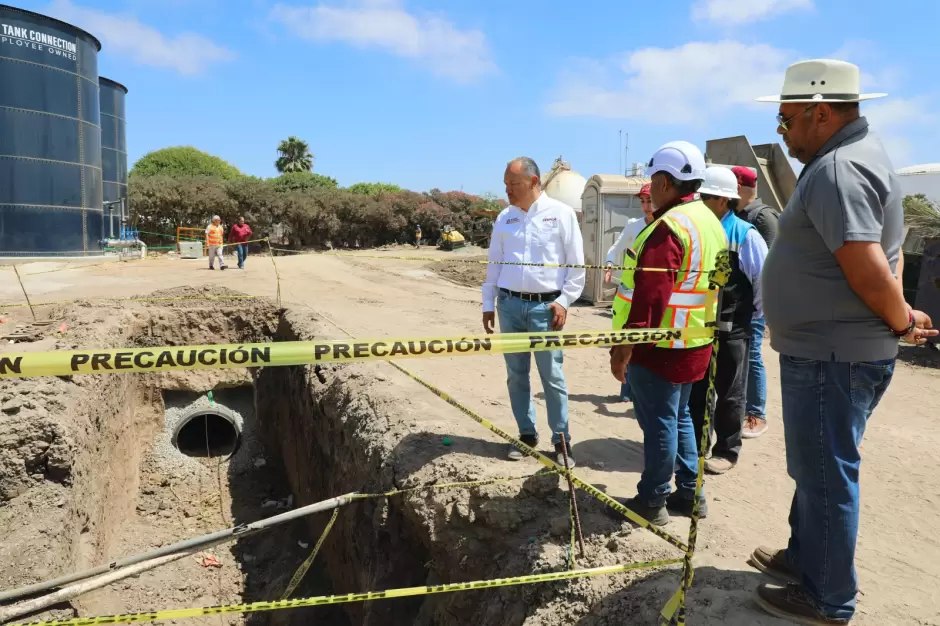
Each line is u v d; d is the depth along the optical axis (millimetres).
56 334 9438
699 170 3449
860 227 2400
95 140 23359
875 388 2643
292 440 10375
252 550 8789
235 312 12594
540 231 4516
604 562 3439
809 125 2686
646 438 3551
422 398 6453
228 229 36000
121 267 20812
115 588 7164
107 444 8297
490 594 3799
